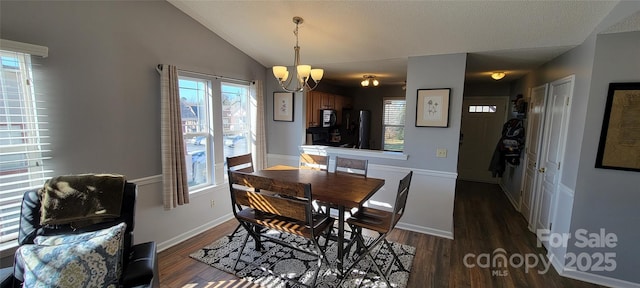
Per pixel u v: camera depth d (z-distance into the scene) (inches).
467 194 188.7
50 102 77.4
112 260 58.6
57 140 79.5
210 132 129.3
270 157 168.7
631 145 82.7
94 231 66.3
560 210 102.5
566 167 99.7
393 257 103.7
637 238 85.3
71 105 81.5
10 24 68.9
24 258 54.2
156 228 108.0
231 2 101.7
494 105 213.9
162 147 104.1
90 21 84.2
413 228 130.8
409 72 125.9
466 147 226.8
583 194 90.7
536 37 97.7
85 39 83.4
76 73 82.0
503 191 195.8
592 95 86.1
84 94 84.2
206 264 99.6
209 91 126.5
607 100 84.0
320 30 113.0
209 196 130.0
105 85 89.1
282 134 163.2
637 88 80.0
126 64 94.1
